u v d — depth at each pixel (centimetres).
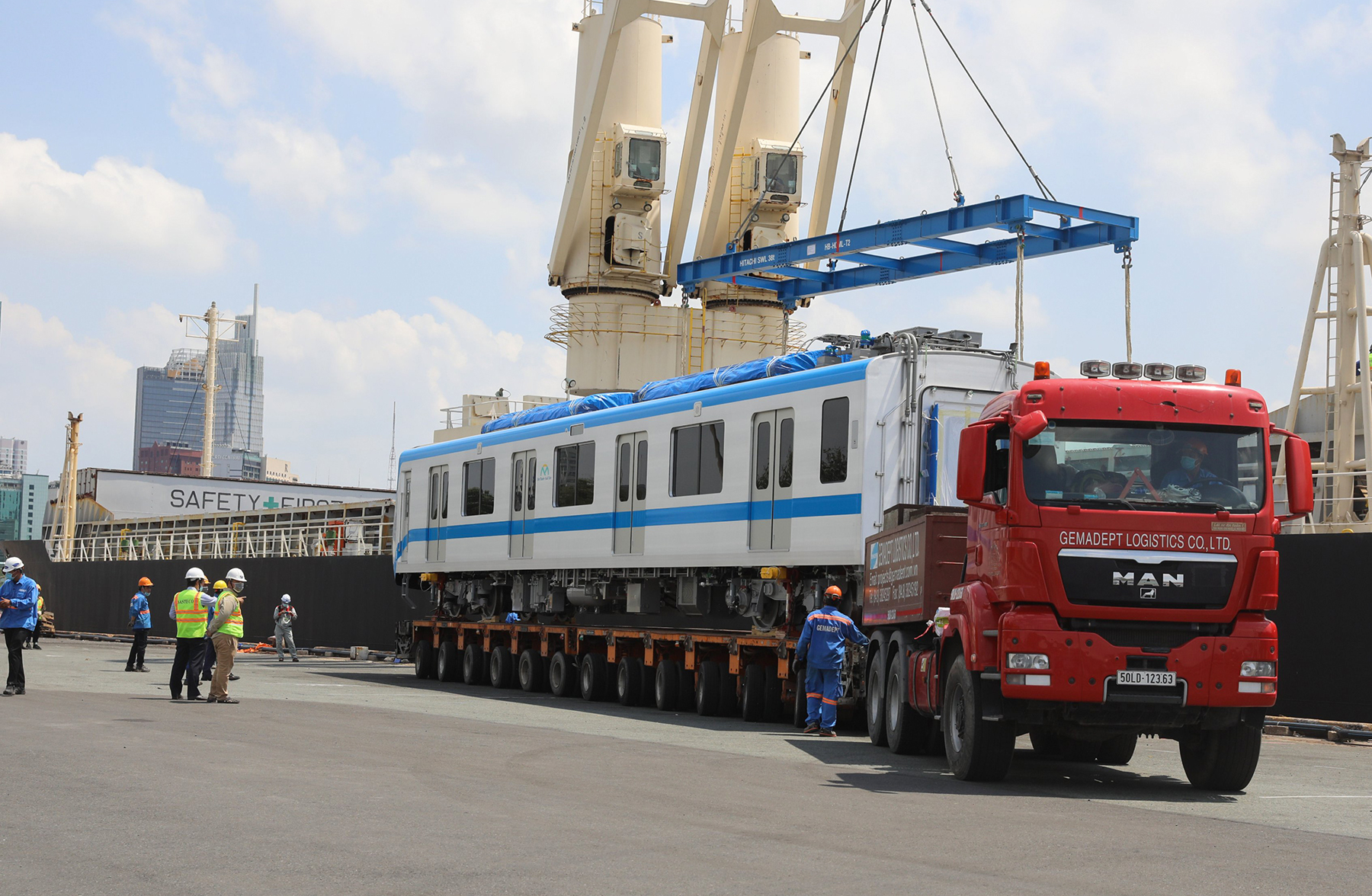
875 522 1814
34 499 15750
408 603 4106
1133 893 711
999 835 906
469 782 1105
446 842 820
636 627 2439
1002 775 1237
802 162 4675
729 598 2155
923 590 1428
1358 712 1905
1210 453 1196
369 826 873
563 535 2594
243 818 897
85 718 1638
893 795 1117
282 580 4722
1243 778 1228
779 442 2020
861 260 3347
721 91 4672
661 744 1549
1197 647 1163
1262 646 1172
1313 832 968
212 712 1811
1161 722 1177
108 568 5716
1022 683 1155
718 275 3456
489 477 2930
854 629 1770
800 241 3219
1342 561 1945
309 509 5634
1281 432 1215
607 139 4612
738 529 2084
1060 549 1162
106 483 6975
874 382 1838
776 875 738
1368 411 2709
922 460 1841
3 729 1473
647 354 4603
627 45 4644
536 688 2802
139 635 3056
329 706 2014
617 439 2445
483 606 3084
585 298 4634
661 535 2281
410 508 3338
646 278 4669
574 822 909
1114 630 1170
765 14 4200
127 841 811
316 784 1073
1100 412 1194
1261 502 1190
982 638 1209
